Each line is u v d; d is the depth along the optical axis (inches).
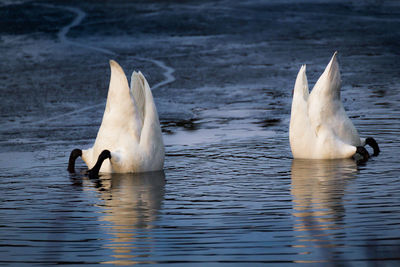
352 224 365.7
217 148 596.4
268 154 566.6
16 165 552.4
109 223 382.3
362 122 680.4
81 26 1633.9
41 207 419.2
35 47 1403.8
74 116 804.6
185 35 1485.0
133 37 1482.5
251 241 343.9
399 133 625.6
